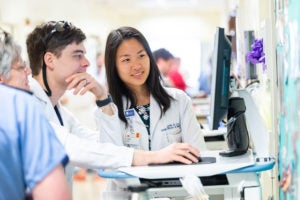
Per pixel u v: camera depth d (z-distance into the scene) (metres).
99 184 5.21
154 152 1.47
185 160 1.42
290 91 1.27
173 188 1.39
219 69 1.38
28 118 1.09
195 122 1.92
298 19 1.13
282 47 1.41
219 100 1.40
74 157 1.43
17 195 1.08
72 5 6.95
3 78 1.17
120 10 10.20
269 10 1.70
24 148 1.08
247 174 1.38
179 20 11.04
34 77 1.68
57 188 1.07
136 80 1.77
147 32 11.04
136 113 1.84
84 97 6.97
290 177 1.28
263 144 1.48
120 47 1.76
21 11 5.25
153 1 9.01
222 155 1.53
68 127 1.85
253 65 2.27
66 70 1.61
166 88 1.93
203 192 1.32
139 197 1.18
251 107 1.51
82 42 1.64
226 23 3.84
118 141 1.71
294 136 1.22
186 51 10.55
